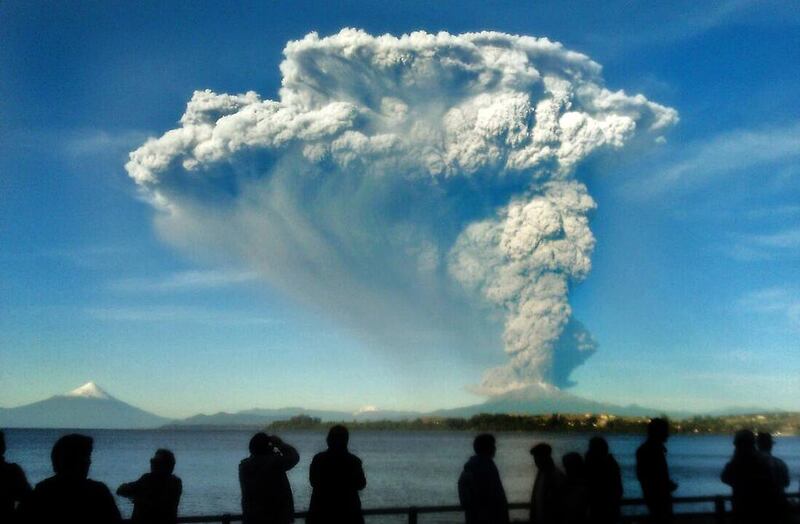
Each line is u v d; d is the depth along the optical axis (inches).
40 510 226.5
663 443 399.5
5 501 262.1
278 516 317.7
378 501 1910.7
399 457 5113.2
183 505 1798.7
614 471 379.9
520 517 777.6
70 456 232.8
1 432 269.7
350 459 329.4
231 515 341.7
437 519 1247.5
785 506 390.6
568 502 351.3
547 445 365.7
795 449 6294.3
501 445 6599.4
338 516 320.8
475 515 343.3
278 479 320.5
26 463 3818.9
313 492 327.3
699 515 513.0
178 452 5703.7
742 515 388.2
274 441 333.1
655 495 388.5
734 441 398.9
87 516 228.1
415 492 2237.9
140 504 311.6
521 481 2600.9
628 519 429.4
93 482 235.8
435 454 5629.9
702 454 6274.6
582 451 4837.6
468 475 346.9
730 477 395.2
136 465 3811.5
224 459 4569.4
